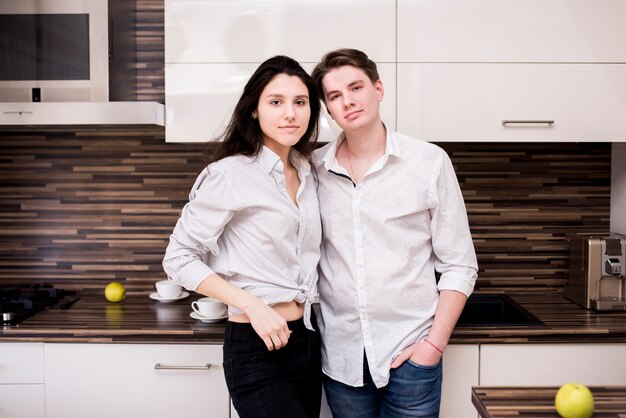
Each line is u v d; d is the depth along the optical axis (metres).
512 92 2.03
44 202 2.41
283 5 2.02
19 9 2.03
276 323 1.39
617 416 1.18
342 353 1.64
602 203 2.42
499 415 1.19
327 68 1.58
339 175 1.61
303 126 1.48
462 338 1.88
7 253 2.43
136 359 1.90
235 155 1.50
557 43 2.02
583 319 2.01
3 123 1.93
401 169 1.59
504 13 2.02
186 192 2.40
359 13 2.02
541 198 2.41
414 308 1.63
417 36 2.02
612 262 2.10
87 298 2.36
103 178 2.40
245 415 1.48
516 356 1.90
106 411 1.92
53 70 2.04
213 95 2.04
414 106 2.03
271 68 1.46
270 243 1.46
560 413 1.18
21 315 2.02
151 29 2.37
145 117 1.93
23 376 1.91
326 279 1.67
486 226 2.42
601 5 2.01
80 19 2.03
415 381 1.59
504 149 2.39
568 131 2.04
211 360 1.90
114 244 2.42
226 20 2.03
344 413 1.68
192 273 1.44
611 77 2.03
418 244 1.61
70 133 2.39
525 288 2.44
